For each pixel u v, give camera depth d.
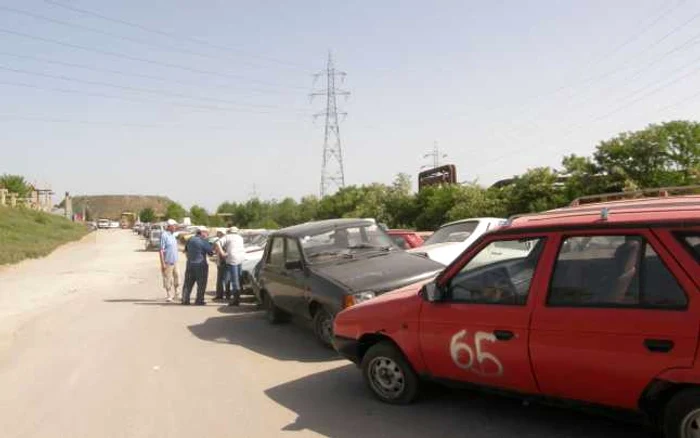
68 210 107.69
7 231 45.72
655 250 4.03
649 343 3.90
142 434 5.46
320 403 5.98
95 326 11.41
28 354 9.11
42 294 17.39
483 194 33.38
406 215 42.84
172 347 9.16
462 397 5.78
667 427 3.89
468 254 5.11
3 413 6.31
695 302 3.79
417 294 5.47
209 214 99.06
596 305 4.23
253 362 7.93
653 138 23.70
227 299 13.93
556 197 27.02
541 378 4.50
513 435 4.82
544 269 4.57
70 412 6.20
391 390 5.71
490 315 4.77
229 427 5.50
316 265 8.79
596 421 4.98
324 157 56.91
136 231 87.75
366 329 5.76
